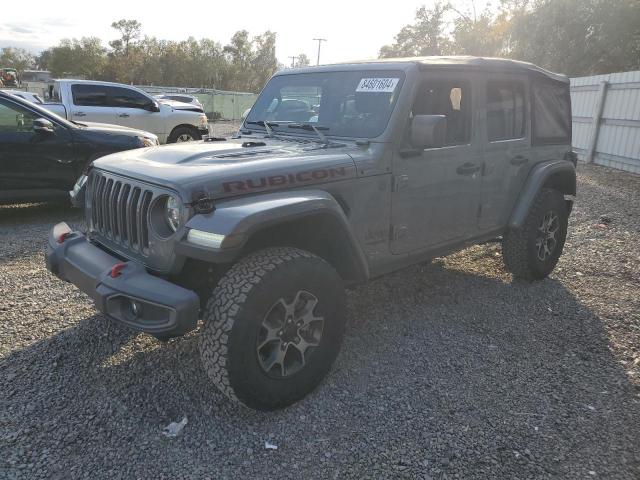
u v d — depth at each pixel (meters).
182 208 2.71
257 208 2.71
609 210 8.45
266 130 4.23
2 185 6.79
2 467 2.49
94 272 2.93
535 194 4.74
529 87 4.77
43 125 6.87
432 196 3.87
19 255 5.61
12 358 3.46
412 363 3.56
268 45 87.25
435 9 52.56
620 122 12.62
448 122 4.02
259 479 2.48
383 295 4.74
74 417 2.89
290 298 2.88
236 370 2.69
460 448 2.72
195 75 80.38
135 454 2.62
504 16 34.03
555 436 2.83
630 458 2.67
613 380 3.41
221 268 3.15
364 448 2.71
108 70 78.62
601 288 5.04
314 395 3.15
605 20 25.31
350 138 3.67
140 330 2.68
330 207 3.01
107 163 3.41
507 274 5.36
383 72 3.80
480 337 3.96
